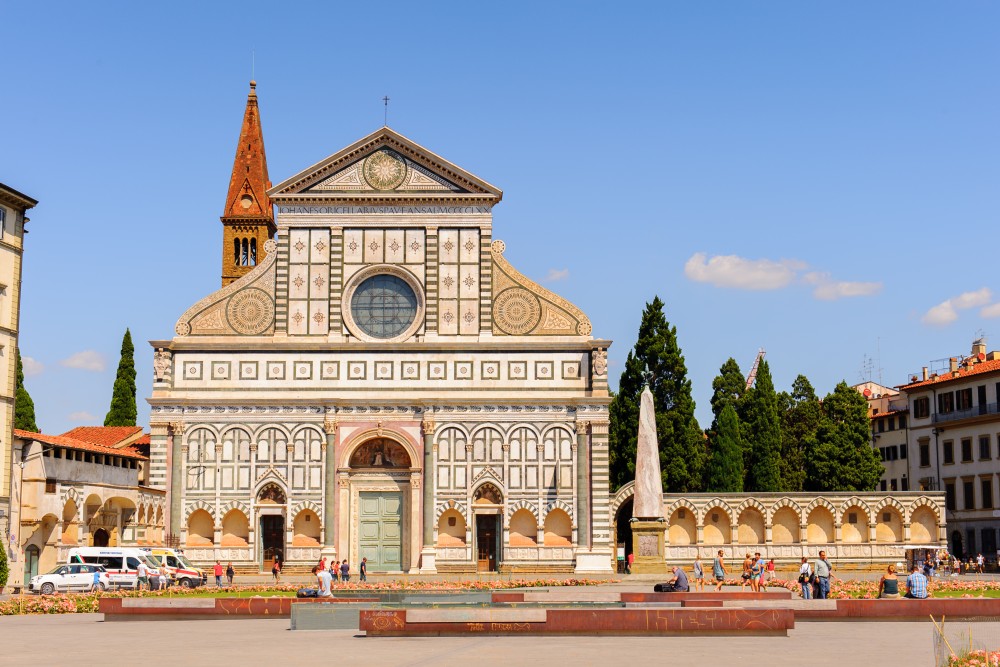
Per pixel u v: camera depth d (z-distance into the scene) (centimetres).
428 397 9244
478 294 9406
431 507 9150
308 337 9375
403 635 4266
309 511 9231
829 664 3328
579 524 9119
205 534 9181
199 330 9375
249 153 11806
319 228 9494
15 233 8381
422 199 9488
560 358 9331
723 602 5084
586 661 3400
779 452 12256
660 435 11556
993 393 11600
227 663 3388
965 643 3812
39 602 5906
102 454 9150
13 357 8244
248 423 9250
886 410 14262
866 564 9919
